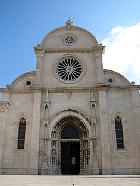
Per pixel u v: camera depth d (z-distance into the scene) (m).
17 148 37.34
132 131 37.66
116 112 38.78
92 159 35.81
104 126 37.19
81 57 42.81
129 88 39.94
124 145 37.00
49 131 37.81
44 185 13.71
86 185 13.91
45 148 36.50
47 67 42.31
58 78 41.50
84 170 36.03
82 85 40.81
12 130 38.28
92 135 37.00
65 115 38.72
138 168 35.53
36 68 41.50
